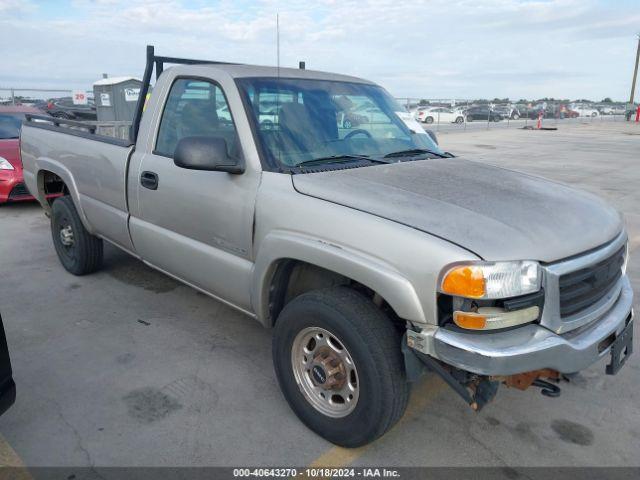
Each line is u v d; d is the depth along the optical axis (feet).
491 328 7.14
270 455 8.76
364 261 7.79
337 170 9.77
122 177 12.73
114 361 11.52
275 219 9.11
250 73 10.97
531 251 7.34
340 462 8.66
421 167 10.53
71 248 16.29
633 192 32.81
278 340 9.37
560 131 97.71
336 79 12.51
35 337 12.51
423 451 8.99
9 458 8.53
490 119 122.21
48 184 17.26
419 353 7.58
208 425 9.46
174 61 13.43
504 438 9.37
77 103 59.67
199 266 11.09
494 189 9.39
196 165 9.31
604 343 8.31
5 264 17.51
